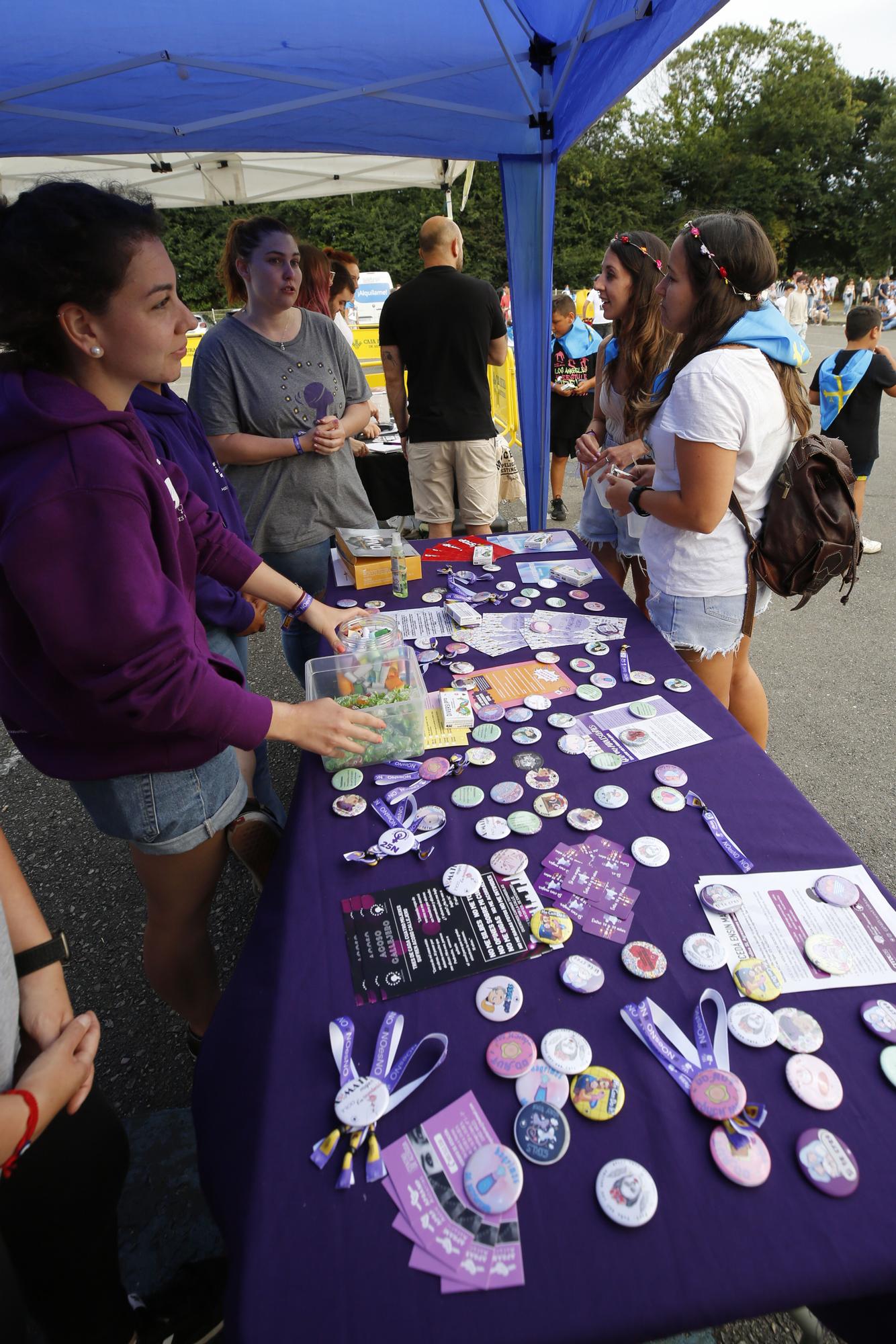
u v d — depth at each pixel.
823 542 1.69
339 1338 0.60
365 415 2.66
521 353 3.40
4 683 1.11
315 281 3.23
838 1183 0.67
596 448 2.54
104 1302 1.05
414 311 3.41
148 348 0.96
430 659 1.69
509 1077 0.78
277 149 3.34
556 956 0.93
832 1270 0.62
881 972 0.88
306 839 1.17
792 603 3.94
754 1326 1.26
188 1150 1.50
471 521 3.88
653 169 33.47
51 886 2.38
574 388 4.84
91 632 0.91
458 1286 0.62
